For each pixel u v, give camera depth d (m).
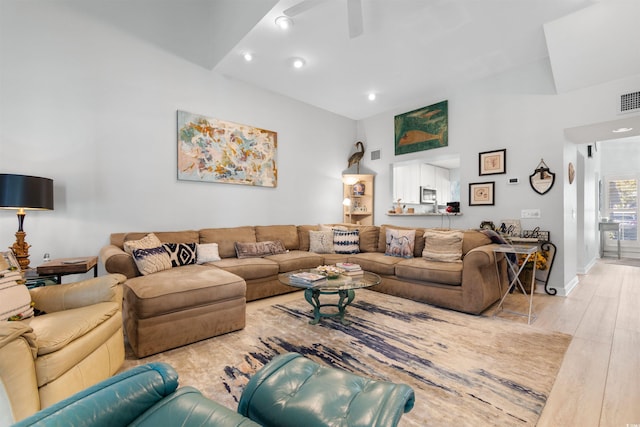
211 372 1.87
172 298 2.18
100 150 3.12
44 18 2.82
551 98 3.70
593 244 6.19
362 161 5.96
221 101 4.07
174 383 1.01
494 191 4.15
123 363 1.99
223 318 2.45
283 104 4.81
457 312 3.02
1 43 2.63
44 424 0.72
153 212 3.49
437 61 3.77
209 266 3.21
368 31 3.11
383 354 2.12
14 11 2.69
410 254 3.84
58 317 1.57
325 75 4.11
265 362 2.00
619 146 7.35
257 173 4.45
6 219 2.65
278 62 3.74
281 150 4.79
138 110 3.38
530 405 1.56
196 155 3.81
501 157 4.08
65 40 2.93
